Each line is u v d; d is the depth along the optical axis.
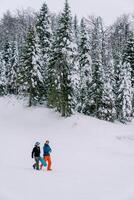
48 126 44.50
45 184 14.52
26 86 50.34
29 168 20.72
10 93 67.50
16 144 35.12
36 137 40.34
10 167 20.05
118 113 56.38
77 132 41.88
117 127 45.12
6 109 52.88
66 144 36.25
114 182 15.58
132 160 26.22
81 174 18.20
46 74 50.50
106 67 56.78
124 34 102.38
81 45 53.25
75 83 45.38
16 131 43.12
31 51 50.00
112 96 51.75
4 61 68.12
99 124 45.03
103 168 21.69
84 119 46.00
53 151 30.80
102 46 78.25
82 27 54.75
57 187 14.04
